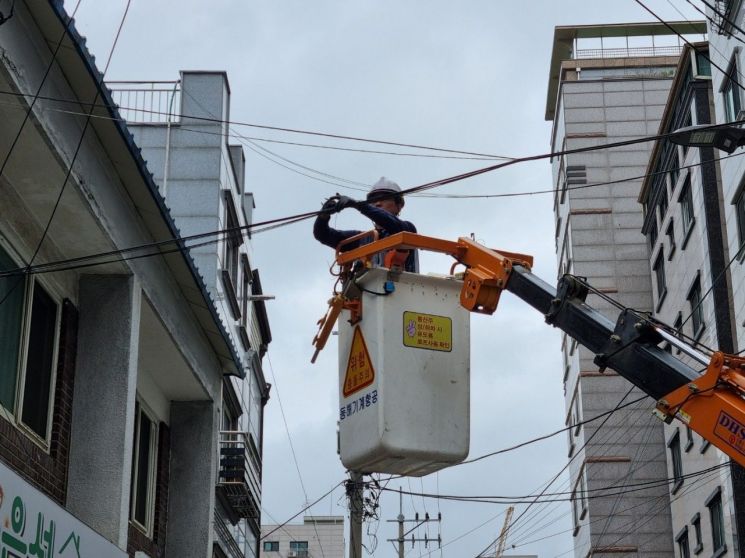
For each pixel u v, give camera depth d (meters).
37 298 18.31
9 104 14.45
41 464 17.66
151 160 36.56
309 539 120.38
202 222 35.56
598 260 65.69
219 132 37.09
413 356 11.34
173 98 37.44
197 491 25.12
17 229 17.28
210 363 25.50
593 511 60.34
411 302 11.55
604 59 71.50
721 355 11.38
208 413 25.75
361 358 11.51
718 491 44.72
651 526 59.50
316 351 12.20
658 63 71.25
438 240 12.74
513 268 13.09
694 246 47.81
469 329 11.73
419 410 11.16
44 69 14.98
